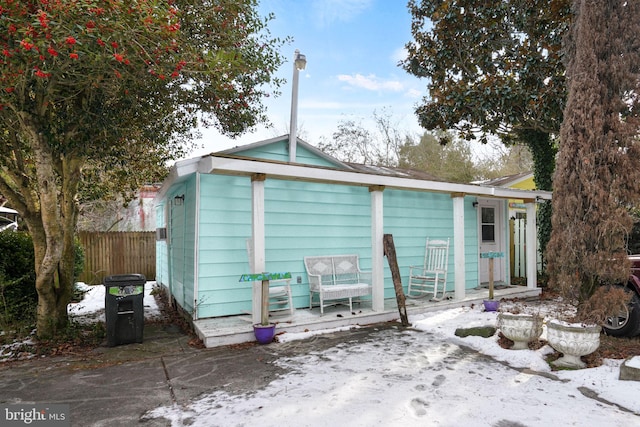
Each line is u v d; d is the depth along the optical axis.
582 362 3.89
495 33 8.52
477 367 3.92
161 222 10.60
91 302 8.17
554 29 7.83
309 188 6.65
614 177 4.20
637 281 4.69
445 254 7.82
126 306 5.04
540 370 3.84
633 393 3.14
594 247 4.20
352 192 7.16
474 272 8.71
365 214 7.32
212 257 5.69
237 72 6.13
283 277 5.02
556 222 4.50
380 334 5.25
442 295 7.45
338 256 6.81
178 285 7.22
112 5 3.47
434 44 9.37
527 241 8.34
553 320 4.06
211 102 6.95
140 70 4.37
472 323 5.18
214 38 5.91
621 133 4.19
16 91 4.22
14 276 6.12
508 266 9.22
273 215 6.28
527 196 8.02
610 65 4.30
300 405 3.05
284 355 4.37
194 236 5.60
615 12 4.34
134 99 5.34
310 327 5.41
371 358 4.22
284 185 6.40
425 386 3.42
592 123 4.23
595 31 4.34
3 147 5.15
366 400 3.13
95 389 3.49
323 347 4.66
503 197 8.03
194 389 3.45
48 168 4.82
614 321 4.86
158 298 9.34
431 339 4.98
